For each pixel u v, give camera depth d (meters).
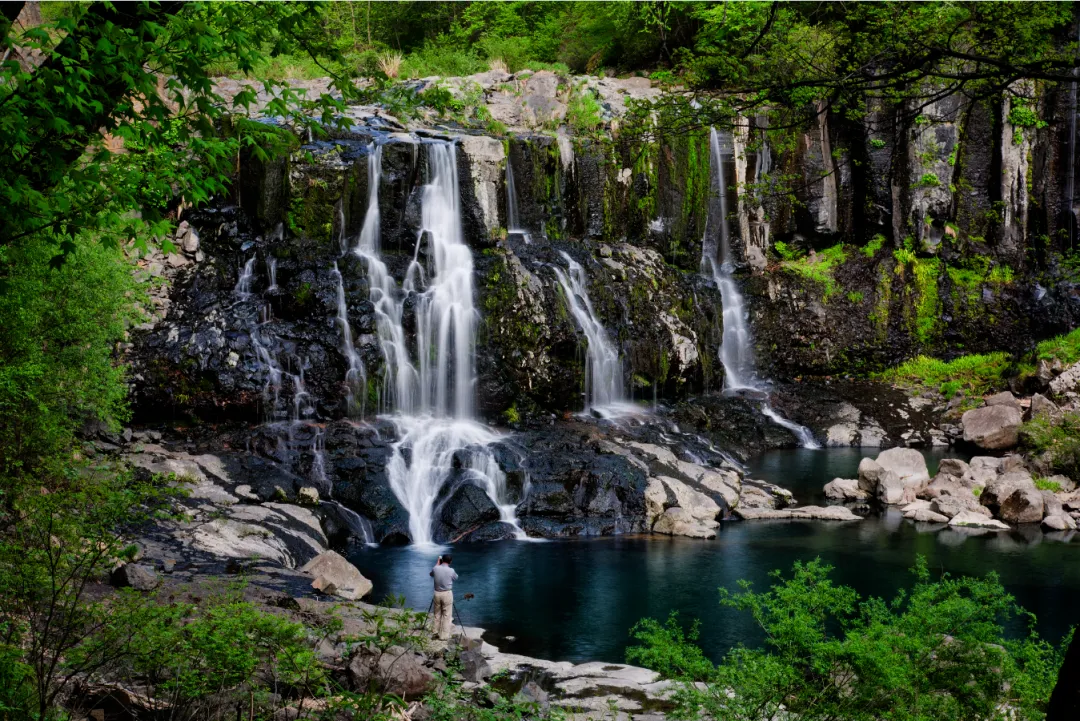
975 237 36.44
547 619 15.81
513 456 23.42
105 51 6.95
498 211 30.23
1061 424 26.91
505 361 27.70
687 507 22.41
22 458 10.28
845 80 8.17
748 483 25.67
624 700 11.72
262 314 26.41
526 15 44.41
